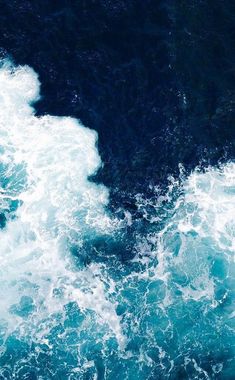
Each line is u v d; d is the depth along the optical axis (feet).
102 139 129.29
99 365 109.09
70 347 110.52
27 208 123.65
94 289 116.78
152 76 133.08
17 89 132.16
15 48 133.80
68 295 115.75
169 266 120.06
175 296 116.98
